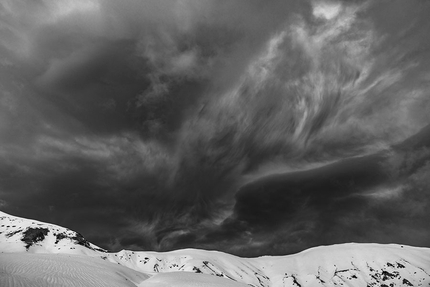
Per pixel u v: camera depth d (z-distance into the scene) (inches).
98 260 3814.0
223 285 3459.6
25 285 1902.1
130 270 4010.8
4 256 2827.3
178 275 3912.4
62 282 2247.8
